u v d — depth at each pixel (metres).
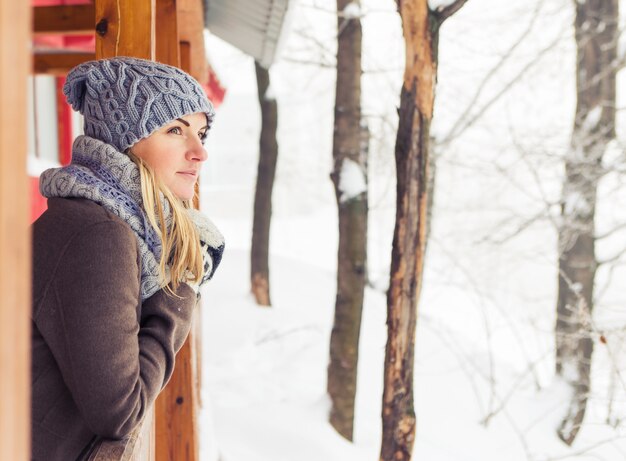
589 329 6.44
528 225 8.10
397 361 3.95
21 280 0.48
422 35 3.70
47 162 7.02
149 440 1.60
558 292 7.43
